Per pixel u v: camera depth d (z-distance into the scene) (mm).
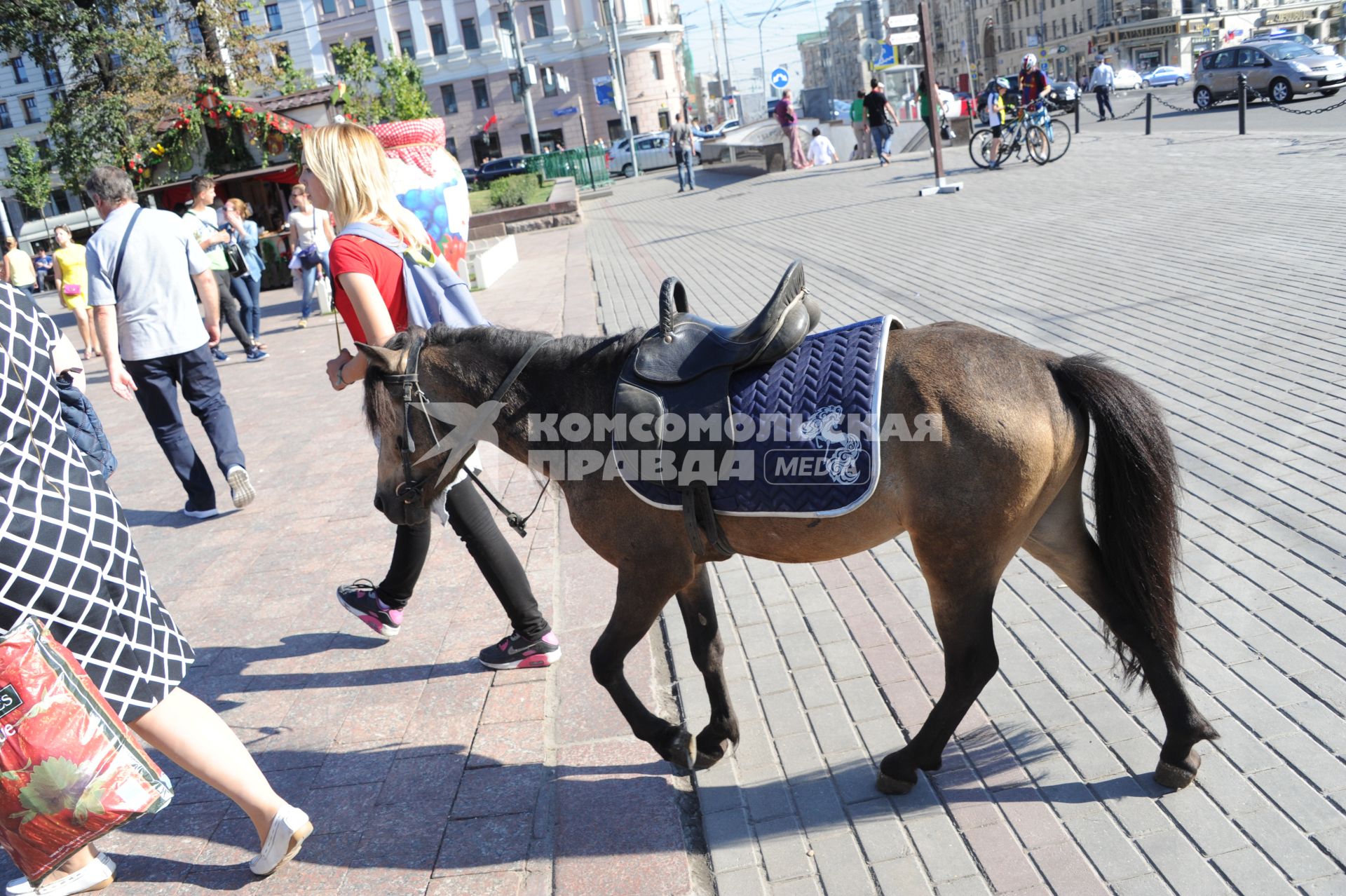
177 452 6039
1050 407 2684
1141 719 3277
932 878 2736
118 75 22500
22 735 2477
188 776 3631
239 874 3072
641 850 2951
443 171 9703
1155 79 50156
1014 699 3490
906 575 4527
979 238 11977
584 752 3475
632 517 3002
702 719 3598
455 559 5188
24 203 48125
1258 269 8555
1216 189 12750
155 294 5707
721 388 2832
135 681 2760
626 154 46469
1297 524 4379
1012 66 87500
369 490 6395
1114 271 9250
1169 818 2830
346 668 4211
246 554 5582
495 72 61156
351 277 3369
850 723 3473
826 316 9117
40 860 2609
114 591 2725
